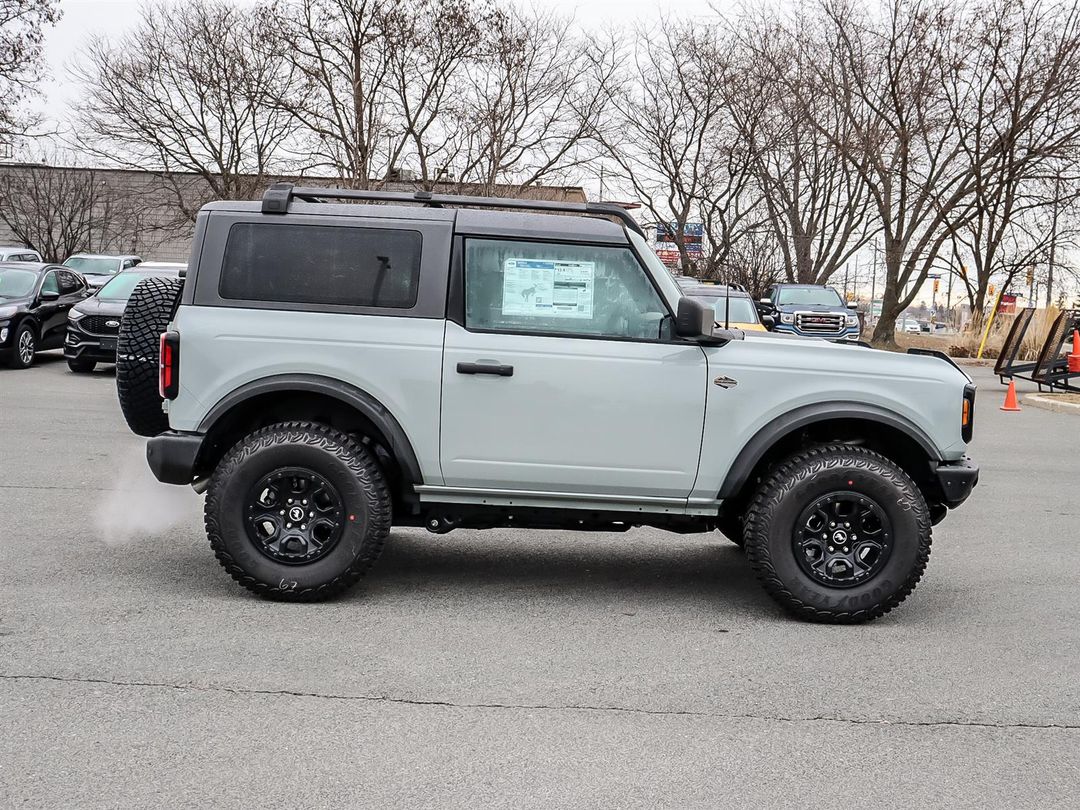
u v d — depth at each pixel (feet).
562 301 18.01
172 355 17.66
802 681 14.92
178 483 17.87
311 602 17.99
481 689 14.17
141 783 11.09
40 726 12.44
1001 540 24.97
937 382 18.21
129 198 147.13
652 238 133.80
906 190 116.06
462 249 17.95
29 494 26.21
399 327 17.79
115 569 19.69
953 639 17.13
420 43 108.06
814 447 18.12
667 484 18.04
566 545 23.65
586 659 15.60
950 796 11.39
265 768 11.54
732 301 51.57
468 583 19.85
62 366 62.08
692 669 15.30
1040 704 14.21
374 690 13.98
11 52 95.96
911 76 110.11
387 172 113.39
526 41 113.80
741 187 129.80
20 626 16.11
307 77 111.14
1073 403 55.83
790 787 11.49
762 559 17.72
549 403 17.79
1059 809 11.15
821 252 148.36
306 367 17.69
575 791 11.22
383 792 11.06
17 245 158.92
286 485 17.72
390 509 17.83
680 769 11.86
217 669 14.55
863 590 17.67
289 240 17.94
